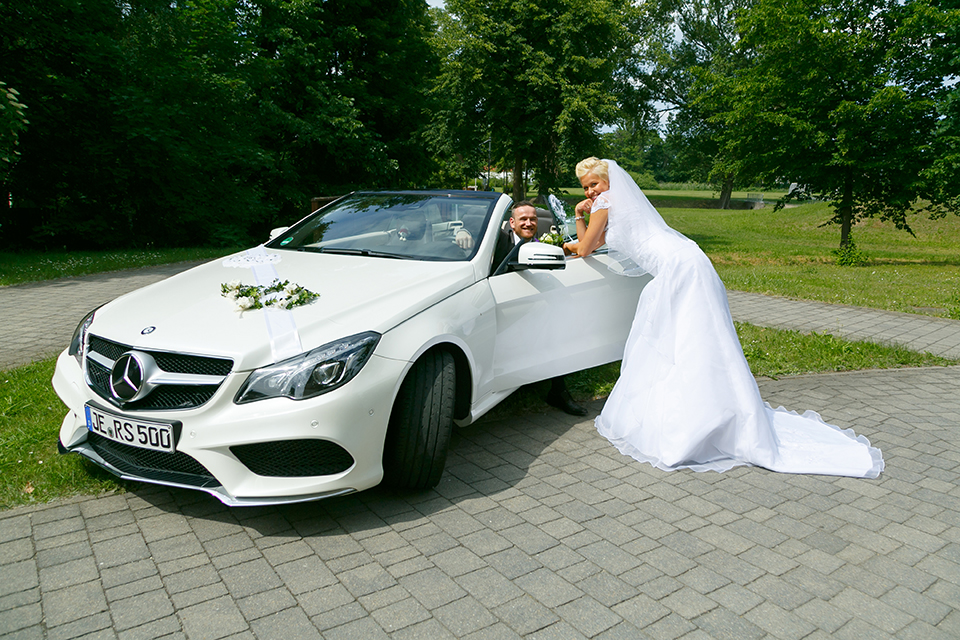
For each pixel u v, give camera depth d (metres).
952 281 12.20
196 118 16.98
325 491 2.66
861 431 4.27
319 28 21.20
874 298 9.76
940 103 14.73
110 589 2.33
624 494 3.26
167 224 17.23
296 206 22.75
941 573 2.61
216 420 2.54
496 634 2.15
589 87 20.30
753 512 3.10
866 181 16.69
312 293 3.02
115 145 15.34
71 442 2.95
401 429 2.92
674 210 45.53
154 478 2.68
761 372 5.64
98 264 10.84
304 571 2.48
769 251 20.33
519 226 4.02
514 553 2.66
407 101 24.44
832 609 2.35
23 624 2.14
